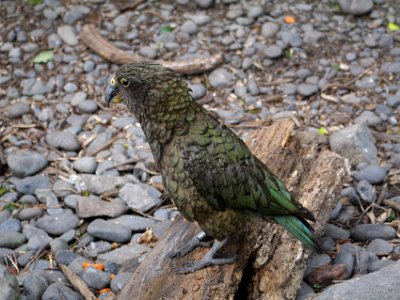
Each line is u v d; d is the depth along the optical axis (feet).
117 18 8.87
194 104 5.49
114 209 6.73
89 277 6.12
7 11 8.99
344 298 5.40
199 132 5.43
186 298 5.43
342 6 8.85
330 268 6.04
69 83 8.15
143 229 6.63
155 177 7.13
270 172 5.65
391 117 7.70
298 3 9.05
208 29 8.73
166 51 8.48
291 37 8.49
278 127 6.57
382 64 8.24
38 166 7.23
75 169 7.25
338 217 6.68
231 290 5.50
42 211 6.83
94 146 7.51
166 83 5.39
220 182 5.42
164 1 9.21
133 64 5.46
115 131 7.67
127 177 7.09
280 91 8.04
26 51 8.51
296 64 8.30
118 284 6.02
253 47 8.45
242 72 8.23
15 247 6.53
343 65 8.27
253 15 8.81
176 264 5.65
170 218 6.75
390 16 8.81
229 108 7.90
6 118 7.84
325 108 7.84
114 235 6.52
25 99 8.04
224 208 5.49
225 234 5.61
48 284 6.12
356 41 8.52
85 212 6.70
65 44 8.59
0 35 8.70
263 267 5.66
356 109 7.80
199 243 5.77
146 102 5.41
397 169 7.11
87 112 7.89
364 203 6.80
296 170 6.28
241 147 5.52
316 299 5.45
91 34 8.52
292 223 5.56
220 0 9.13
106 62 8.39
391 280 5.43
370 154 7.22
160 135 5.45
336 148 7.23
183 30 8.69
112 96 5.58
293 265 5.65
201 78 8.23
